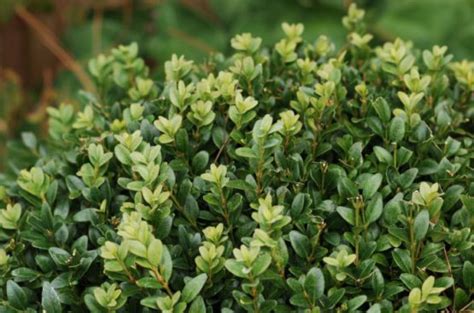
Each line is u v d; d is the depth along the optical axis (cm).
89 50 172
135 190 82
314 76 94
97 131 93
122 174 88
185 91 87
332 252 80
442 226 80
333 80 89
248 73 89
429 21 154
